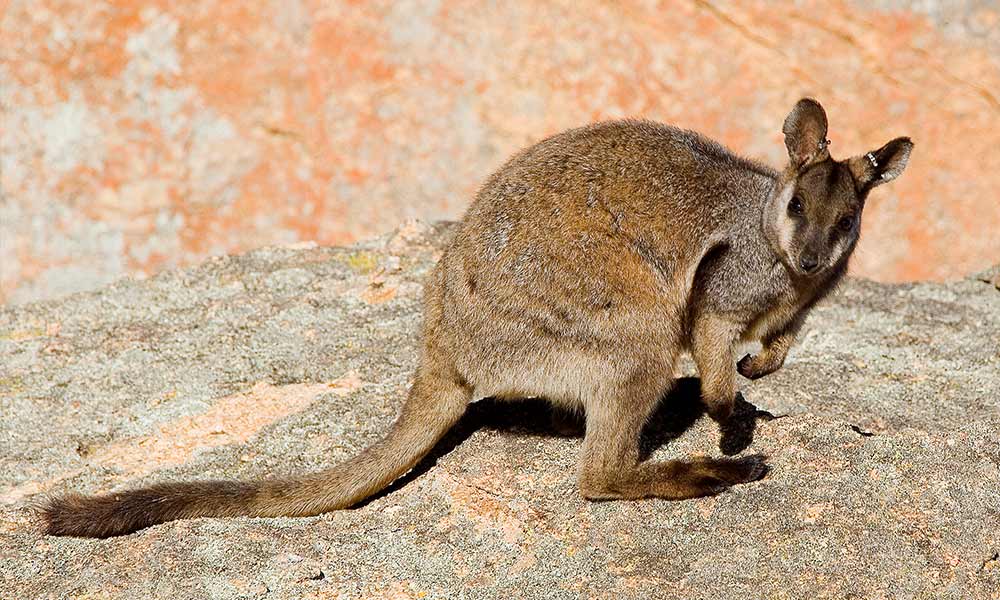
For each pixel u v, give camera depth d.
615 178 10.12
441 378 10.22
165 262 18.06
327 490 9.98
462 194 18.05
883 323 13.39
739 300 10.48
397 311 13.55
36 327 13.65
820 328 13.26
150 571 9.30
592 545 9.51
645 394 9.99
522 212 10.00
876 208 18.25
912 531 9.51
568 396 10.07
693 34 18.06
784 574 9.16
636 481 9.89
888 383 12.07
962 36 17.98
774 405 11.34
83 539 9.72
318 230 18.14
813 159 10.65
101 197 17.98
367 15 17.98
